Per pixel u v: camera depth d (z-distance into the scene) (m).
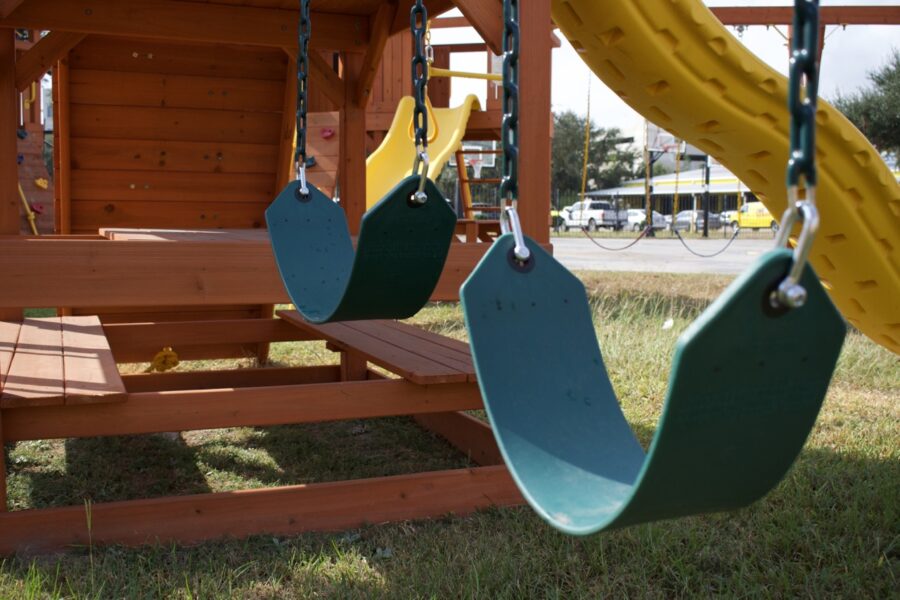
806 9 1.24
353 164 6.21
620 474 1.59
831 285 4.52
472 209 12.70
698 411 1.24
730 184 44.31
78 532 3.25
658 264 18.02
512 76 1.84
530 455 1.57
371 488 3.58
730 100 3.81
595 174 75.12
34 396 3.26
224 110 7.14
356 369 5.84
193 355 7.02
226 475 4.40
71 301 3.62
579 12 3.56
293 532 3.47
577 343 1.83
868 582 2.91
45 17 5.15
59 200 6.95
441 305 11.09
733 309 1.18
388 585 2.88
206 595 2.83
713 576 2.97
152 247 3.72
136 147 7.05
